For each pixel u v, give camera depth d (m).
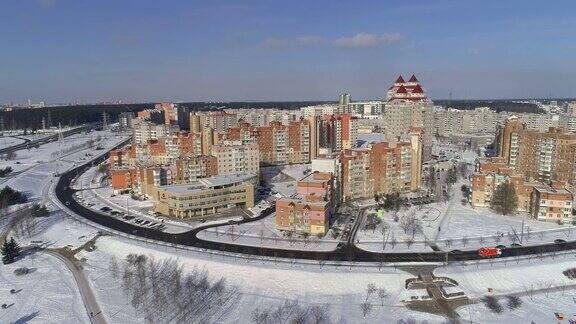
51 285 186.50
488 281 184.38
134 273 194.00
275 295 175.50
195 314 161.00
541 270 193.00
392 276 186.88
